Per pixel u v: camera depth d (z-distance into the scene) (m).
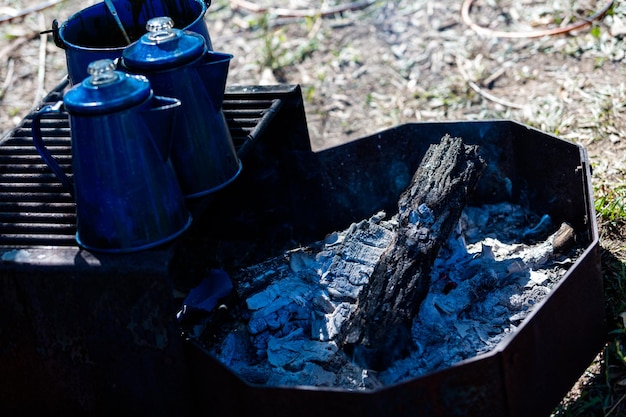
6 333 1.90
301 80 2.88
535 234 2.21
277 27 3.18
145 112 1.79
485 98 2.70
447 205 2.03
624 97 2.58
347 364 1.94
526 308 2.04
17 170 2.04
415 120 2.68
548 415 1.91
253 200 2.29
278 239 2.32
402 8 3.14
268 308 2.07
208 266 2.23
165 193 1.83
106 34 2.14
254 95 2.17
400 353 1.92
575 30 2.84
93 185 1.81
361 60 2.92
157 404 1.90
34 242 1.89
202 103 1.90
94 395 1.92
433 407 1.78
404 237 1.99
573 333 1.92
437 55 2.87
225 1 3.39
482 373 1.78
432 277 2.05
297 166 2.25
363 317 1.91
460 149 2.09
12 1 3.50
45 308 1.87
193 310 2.08
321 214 2.30
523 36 2.86
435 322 1.99
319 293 2.07
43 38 3.24
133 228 1.82
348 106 2.77
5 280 1.86
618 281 2.12
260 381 1.96
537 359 1.85
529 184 2.25
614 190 2.33
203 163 1.91
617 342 2.02
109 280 1.82
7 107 2.89
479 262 2.10
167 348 1.85
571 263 2.12
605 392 1.98
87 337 1.87
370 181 2.30
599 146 2.47
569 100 2.62
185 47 1.88
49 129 2.13
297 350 2.01
